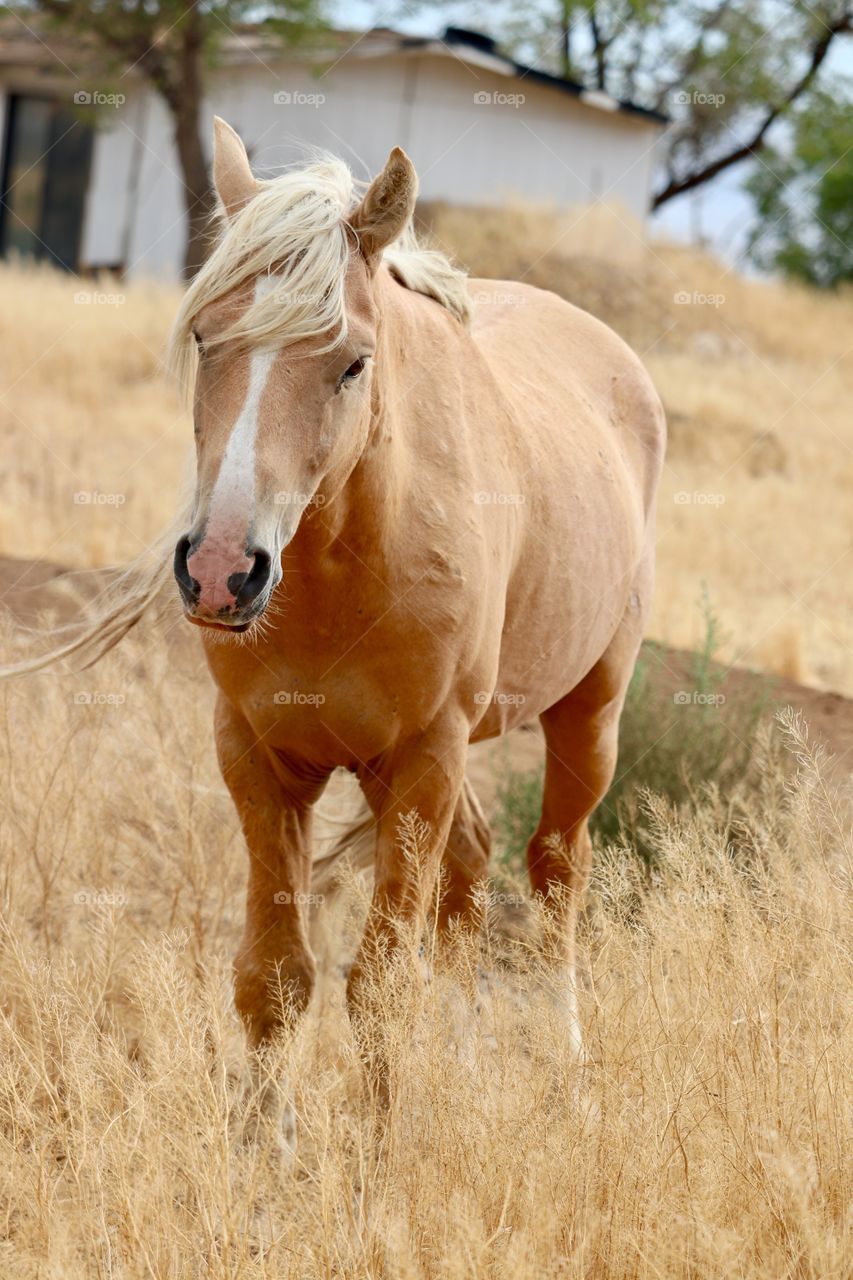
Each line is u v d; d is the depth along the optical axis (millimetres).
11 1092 4188
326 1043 4848
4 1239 3996
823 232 44812
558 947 5117
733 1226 3582
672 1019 4262
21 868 6074
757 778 7492
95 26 28859
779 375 28938
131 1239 3631
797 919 4492
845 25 33531
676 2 34500
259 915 4898
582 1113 3900
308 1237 3682
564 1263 3502
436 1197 3732
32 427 18094
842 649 12781
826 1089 3949
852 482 21531
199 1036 4098
